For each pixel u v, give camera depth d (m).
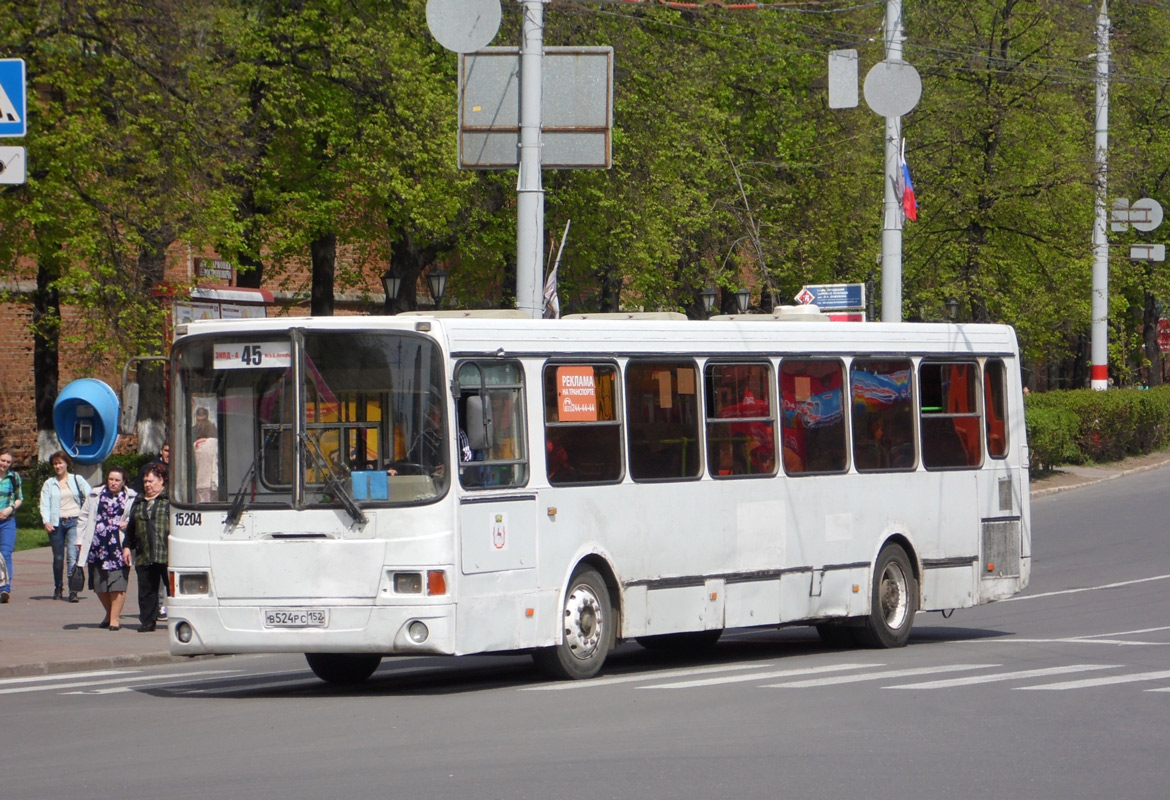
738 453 18.53
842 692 15.33
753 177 54.97
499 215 48.91
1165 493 45.47
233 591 15.60
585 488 16.77
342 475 15.40
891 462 20.52
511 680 17.20
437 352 15.45
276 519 15.52
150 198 34.66
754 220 53.56
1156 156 65.62
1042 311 54.53
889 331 20.72
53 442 45.34
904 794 10.19
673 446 17.80
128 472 39.28
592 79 24.95
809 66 56.88
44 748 12.80
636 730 12.93
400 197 43.03
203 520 15.78
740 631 24.70
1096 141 53.94
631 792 10.24
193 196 35.84
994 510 22.00
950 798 10.06
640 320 18.27
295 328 15.67
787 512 19.00
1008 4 50.03
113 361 36.69
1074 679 16.22
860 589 19.92
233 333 15.89
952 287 50.22
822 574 19.42
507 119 25.19
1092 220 52.50
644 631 17.34
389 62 41.81
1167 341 69.69
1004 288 51.84
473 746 12.20
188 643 15.83
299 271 57.00
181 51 35.38
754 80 57.00
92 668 20.28
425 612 15.09
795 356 19.36
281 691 16.91
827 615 19.48
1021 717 13.54
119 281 34.75
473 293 54.59
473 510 15.48
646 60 49.91
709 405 18.25
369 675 17.84
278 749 12.31
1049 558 32.81
